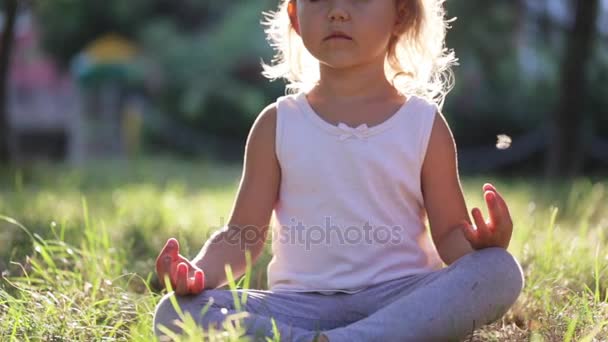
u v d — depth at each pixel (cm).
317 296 409
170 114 3156
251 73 3166
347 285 406
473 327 376
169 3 3250
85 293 474
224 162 3095
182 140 3131
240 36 3091
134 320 439
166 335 372
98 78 2777
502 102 2789
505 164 2781
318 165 418
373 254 409
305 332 363
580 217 895
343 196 414
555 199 1073
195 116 3122
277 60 520
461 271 379
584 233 632
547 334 408
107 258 531
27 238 622
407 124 422
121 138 2881
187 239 693
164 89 3142
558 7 1862
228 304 383
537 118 2808
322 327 404
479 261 382
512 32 1730
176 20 3275
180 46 3127
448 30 1587
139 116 2694
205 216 882
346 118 426
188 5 3262
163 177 1764
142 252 669
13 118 3297
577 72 1578
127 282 523
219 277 418
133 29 3219
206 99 3103
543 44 2295
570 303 450
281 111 433
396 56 458
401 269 410
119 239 688
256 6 3122
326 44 418
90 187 1394
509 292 384
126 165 2092
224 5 3281
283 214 428
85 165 2039
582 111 1591
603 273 520
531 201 1098
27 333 412
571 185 1343
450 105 2816
